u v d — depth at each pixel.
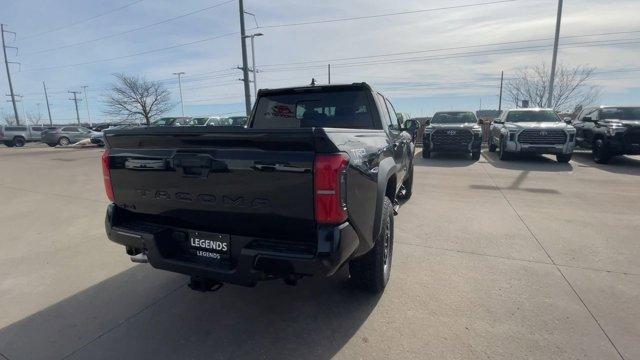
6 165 14.17
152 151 2.64
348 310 3.04
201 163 2.45
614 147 10.76
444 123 13.55
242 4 24.83
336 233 2.23
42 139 28.44
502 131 12.36
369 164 2.72
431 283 3.46
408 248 4.35
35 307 3.19
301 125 4.40
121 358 2.51
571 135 11.22
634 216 5.60
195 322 2.92
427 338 2.63
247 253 2.35
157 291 3.45
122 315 3.04
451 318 2.88
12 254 4.45
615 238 4.62
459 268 3.78
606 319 2.82
